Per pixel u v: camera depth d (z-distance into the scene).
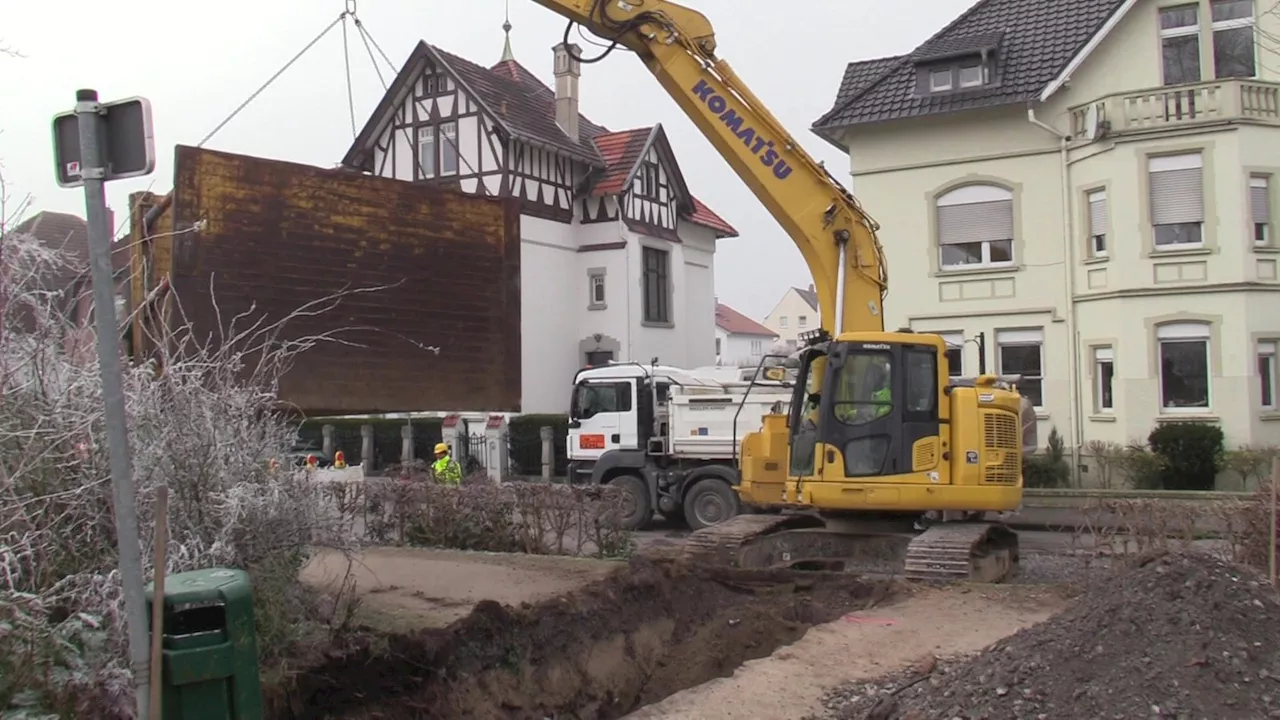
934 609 8.12
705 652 7.93
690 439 16.17
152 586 4.15
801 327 87.44
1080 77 19.92
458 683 6.55
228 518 5.27
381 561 10.12
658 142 30.23
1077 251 19.75
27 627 4.25
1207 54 19.06
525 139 26.44
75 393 5.06
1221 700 4.80
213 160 6.03
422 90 27.62
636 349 28.44
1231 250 18.14
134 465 5.07
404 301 6.73
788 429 12.13
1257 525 8.77
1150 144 18.69
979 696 5.24
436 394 6.82
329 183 6.48
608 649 7.68
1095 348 19.55
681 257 31.42
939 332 21.00
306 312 6.29
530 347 27.00
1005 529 11.28
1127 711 4.82
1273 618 5.26
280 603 5.84
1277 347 18.34
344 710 5.84
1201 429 17.67
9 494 4.68
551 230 27.84
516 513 11.95
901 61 21.83
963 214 20.91
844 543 11.33
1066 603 8.27
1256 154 18.20
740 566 10.76
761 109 11.55
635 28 11.48
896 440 10.63
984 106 19.98
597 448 17.16
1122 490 17.45
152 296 5.56
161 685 4.12
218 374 5.66
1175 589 5.45
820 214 11.54
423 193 6.89
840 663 6.57
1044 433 20.00
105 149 3.80
